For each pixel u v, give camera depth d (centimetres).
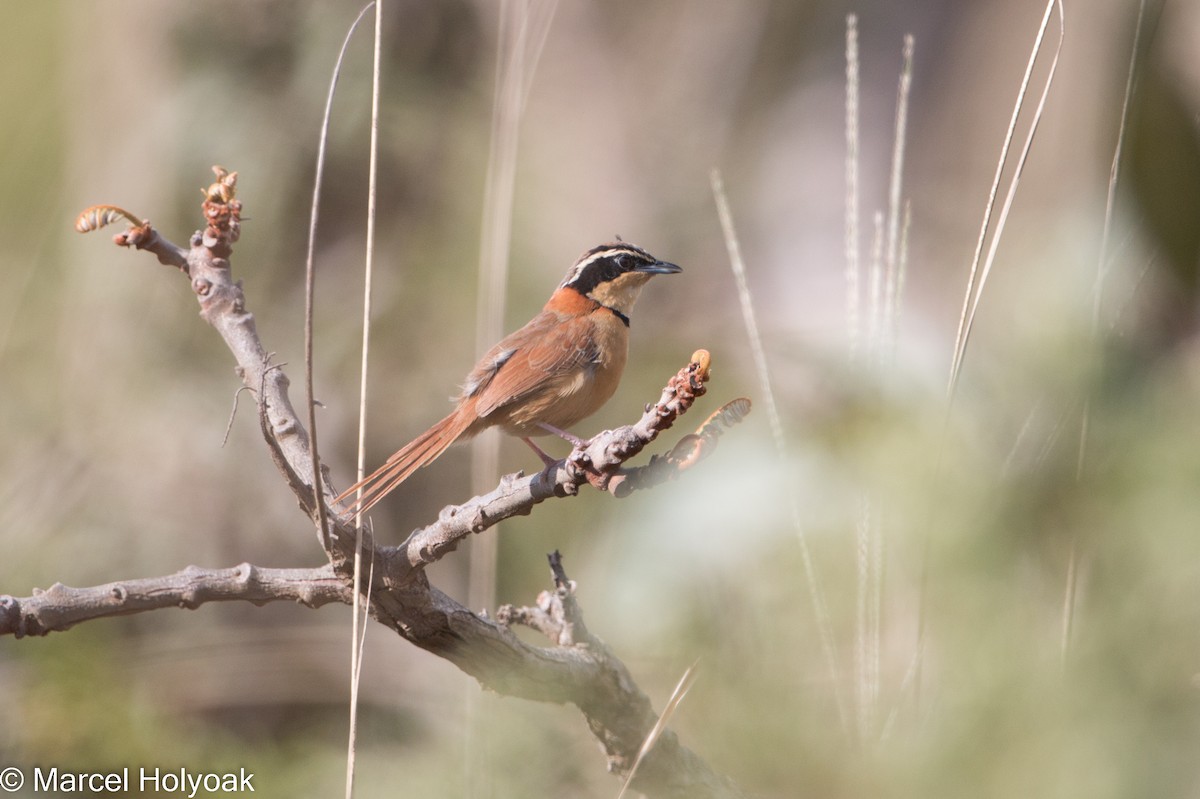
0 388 1688
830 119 2309
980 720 527
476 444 1111
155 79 1816
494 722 916
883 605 637
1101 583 535
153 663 1174
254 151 1770
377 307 1739
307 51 1791
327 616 1523
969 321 599
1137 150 773
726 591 819
